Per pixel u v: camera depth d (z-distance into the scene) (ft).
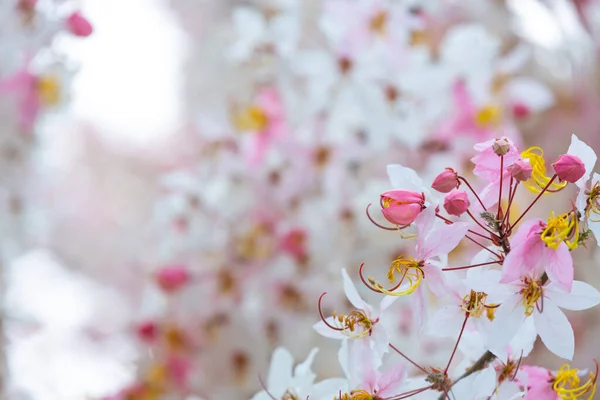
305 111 3.73
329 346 3.28
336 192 3.61
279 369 2.31
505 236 2.11
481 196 2.13
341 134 3.67
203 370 3.81
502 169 2.11
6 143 3.99
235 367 3.74
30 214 4.23
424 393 2.15
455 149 3.55
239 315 3.79
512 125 3.79
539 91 3.79
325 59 3.60
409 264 2.13
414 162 3.62
